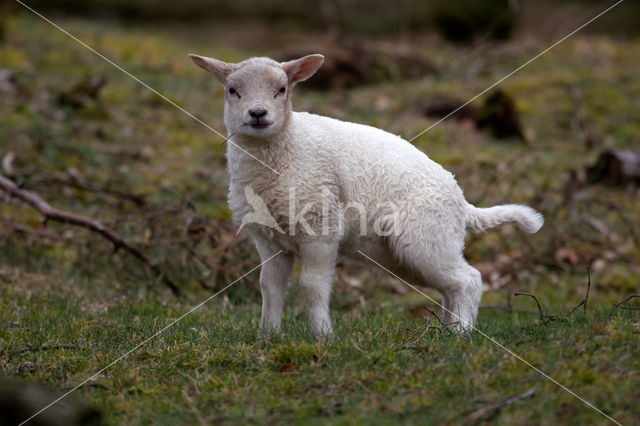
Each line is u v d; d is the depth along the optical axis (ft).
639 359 37.68
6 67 116.26
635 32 178.19
